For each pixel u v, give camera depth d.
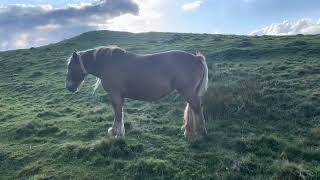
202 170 10.48
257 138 12.27
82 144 12.65
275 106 15.53
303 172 9.70
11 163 12.05
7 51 48.19
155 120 15.55
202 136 12.59
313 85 18.03
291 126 13.56
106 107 18.58
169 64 12.04
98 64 12.72
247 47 31.89
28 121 16.11
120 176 10.48
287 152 11.26
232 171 10.20
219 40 38.66
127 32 54.03
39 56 39.72
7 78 30.66
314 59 24.97
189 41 39.75
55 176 10.70
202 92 12.29
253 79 20.22
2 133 15.00
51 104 20.73
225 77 21.25
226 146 12.04
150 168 10.62
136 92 12.36
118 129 12.63
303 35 40.44
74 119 16.36
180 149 12.00
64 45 46.78
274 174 9.80
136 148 12.03
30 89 25.30
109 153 11.68
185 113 12.49
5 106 20.75
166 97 18.80
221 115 14.91
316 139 12.29
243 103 15.41
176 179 10.10
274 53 28.47
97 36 51.44
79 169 10.98
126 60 12.38
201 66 12.15
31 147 13.09
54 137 14.15
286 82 18.80
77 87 13.55
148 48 37.56
